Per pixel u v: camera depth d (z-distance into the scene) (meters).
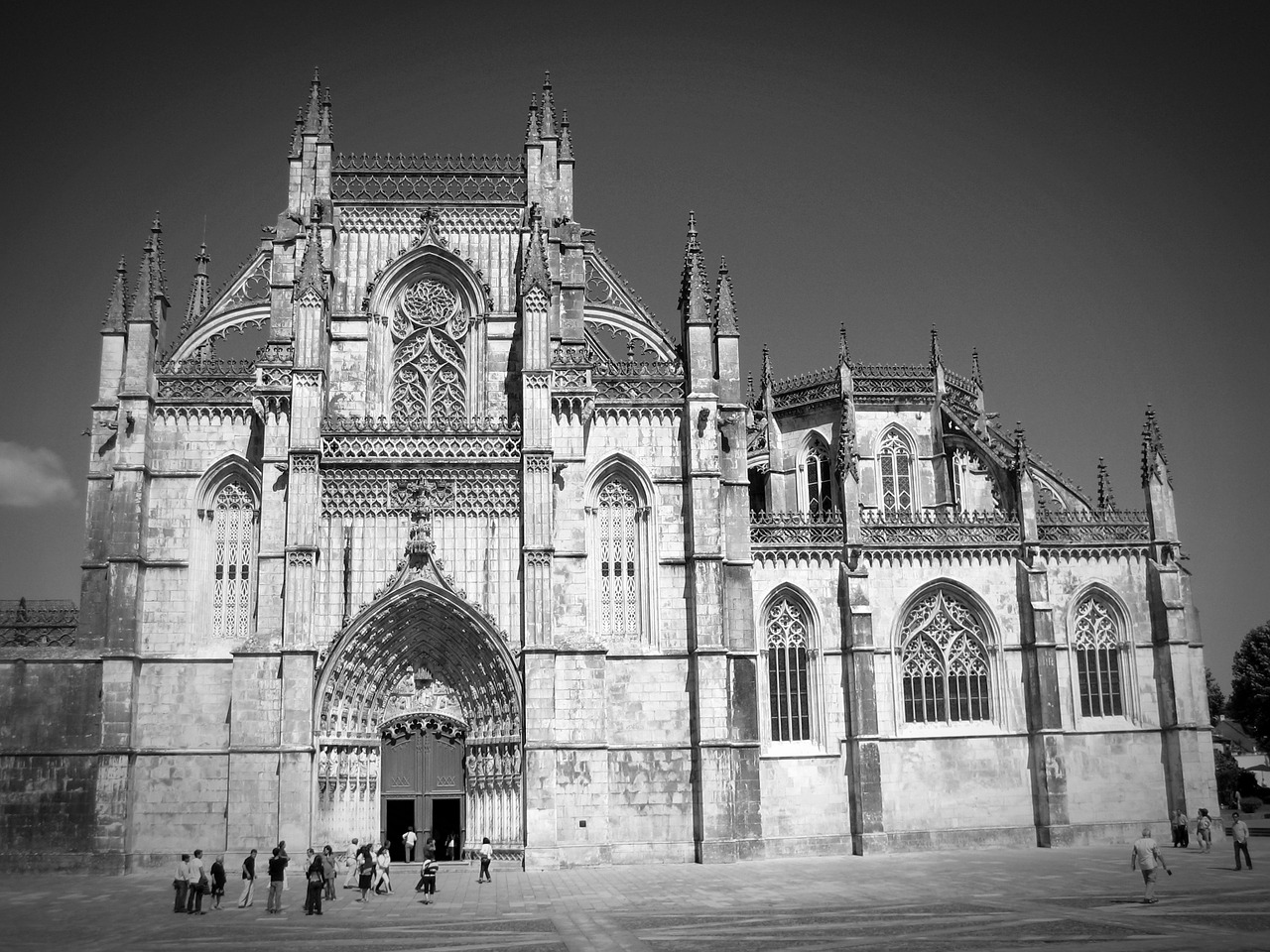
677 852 71.38
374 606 70.44
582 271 81.75
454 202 82.88
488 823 70.88
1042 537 81.25
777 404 100.25
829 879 60.44
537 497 72.25
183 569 72.75
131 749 69.56
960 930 40.97
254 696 68.94
